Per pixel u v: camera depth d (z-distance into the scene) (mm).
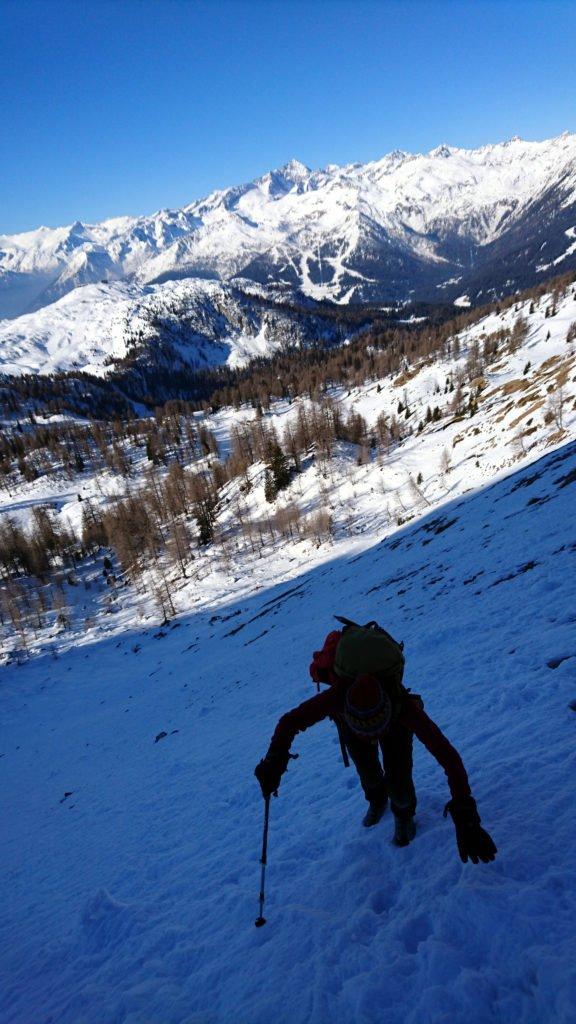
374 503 97250
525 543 15664
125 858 7945
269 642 32656
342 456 125062
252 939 3562
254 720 14852
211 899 4680
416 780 4781
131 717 33969
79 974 4523
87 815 13602
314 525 93562
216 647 49438
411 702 3262
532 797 3615
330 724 10180
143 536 125688
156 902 5262
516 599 10828
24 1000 4531
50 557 134125
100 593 115125
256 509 120000
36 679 72062
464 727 5852
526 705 5645
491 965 2480
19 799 22953
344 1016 2553
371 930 3061
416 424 144625
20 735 48219
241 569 95000
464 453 95125
